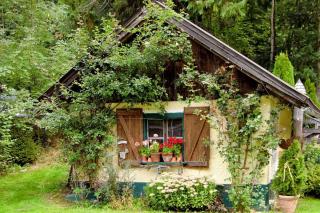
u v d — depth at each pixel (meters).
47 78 13.84
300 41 18.70
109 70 9.36
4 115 9.61
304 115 11.37
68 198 9.54
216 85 8.16
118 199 8.98
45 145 15.80
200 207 8.48
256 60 19.72
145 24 9.17
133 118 9.53
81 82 9.65
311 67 18.17
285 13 18.84
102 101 9.56
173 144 9.25
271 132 8.08
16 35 14.98
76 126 9.38
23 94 10.48
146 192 8.93
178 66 9.34
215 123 8.52
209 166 9.08
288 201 8.54
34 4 15.52
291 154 8.82
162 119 9.46
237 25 18.47
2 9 15.09
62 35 16.27
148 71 9.35
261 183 8.63
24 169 13.51
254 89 8.65
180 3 16.00
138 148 9.48
